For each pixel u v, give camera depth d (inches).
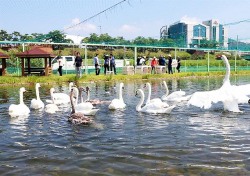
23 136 398.3
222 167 280.5
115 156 314.2
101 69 1695.4
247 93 526.9
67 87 1016.2
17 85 1087.6
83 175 270.1
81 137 387.9
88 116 514.3
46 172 277.9
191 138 374.3
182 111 546.9
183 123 454.3
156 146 344.5
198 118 485.7
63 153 327.6
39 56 1322.6
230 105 537.3
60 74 1336.1
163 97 698.2
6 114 543.8
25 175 271.4
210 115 506.6
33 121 485.4
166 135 390.3
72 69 1625.2
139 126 441.1
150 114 526.0
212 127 426.3
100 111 557.9
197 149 331.6
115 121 475.2
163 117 499.8
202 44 2224.4
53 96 658.2
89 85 1071.0
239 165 284.4
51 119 498.9
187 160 299.3
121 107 586.9
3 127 448.5
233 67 2190.0
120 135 394.0
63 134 404.2
